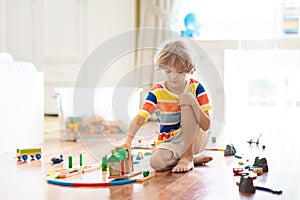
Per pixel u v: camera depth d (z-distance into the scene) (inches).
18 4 152.0
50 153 76.8
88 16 146.3
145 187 51.1
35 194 48.3
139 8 138.0
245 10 143.3
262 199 45.8
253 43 129.0
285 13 132.6
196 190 49.6
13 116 80.1
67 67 147.3
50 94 147.6
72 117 91.7
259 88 138.6
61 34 148.3
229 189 50.0
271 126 113.3
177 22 136.8
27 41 151.6
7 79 78.2
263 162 60.9
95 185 51.7
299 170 61.0
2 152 77.0
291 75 132.0
